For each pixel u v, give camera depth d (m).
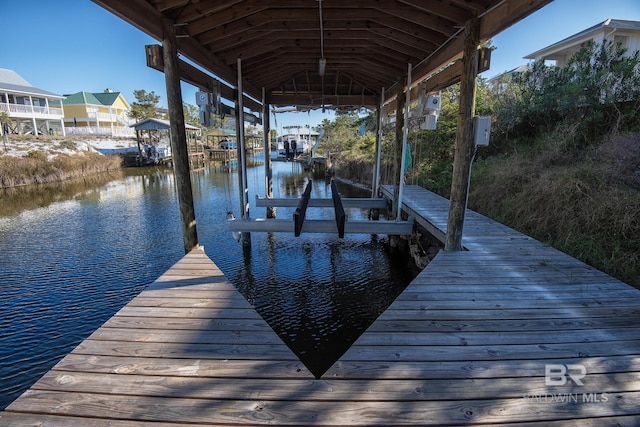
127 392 1.46
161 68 3.11
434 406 1.40
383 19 3.55
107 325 2.00
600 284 2.68
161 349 1.77
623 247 3.54
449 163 9.42
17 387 2.99
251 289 4.78
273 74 6.12
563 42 11.80
